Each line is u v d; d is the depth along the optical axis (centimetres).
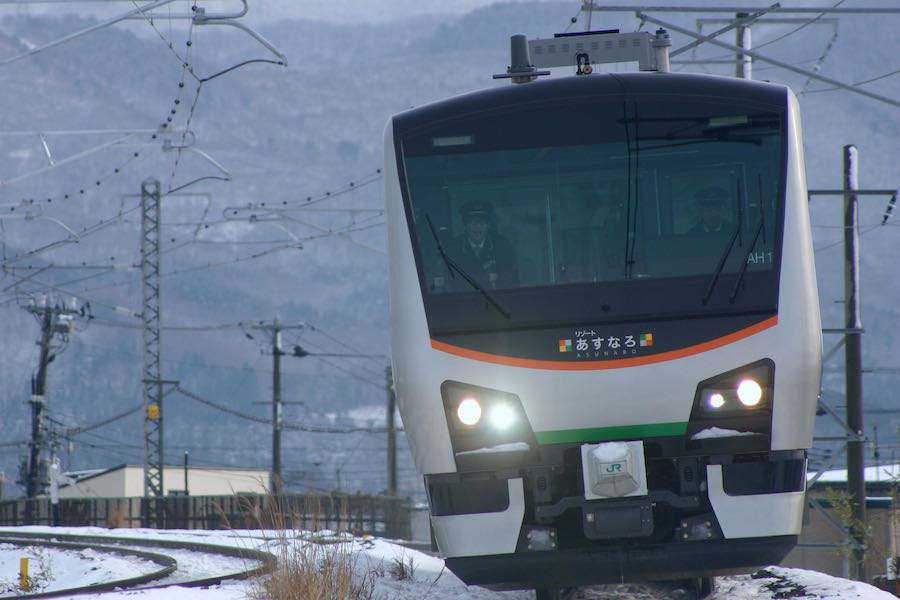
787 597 3878
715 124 3541
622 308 3403
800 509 3403
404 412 3494
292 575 3834
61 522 16862
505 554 3384
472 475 3397
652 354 3362
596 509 3303
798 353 3369
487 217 3522
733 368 3353
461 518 3400
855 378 8419
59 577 7925
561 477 3409
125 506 16212
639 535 3306
